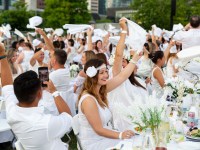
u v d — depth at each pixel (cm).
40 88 269
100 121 314
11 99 291
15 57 602
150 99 270
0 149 493
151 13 2969
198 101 393
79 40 1248
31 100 266
